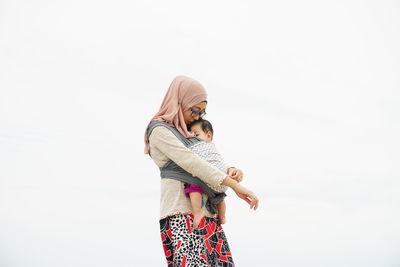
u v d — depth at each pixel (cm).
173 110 250
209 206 243
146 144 254
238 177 249
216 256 239
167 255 242
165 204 239
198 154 247
